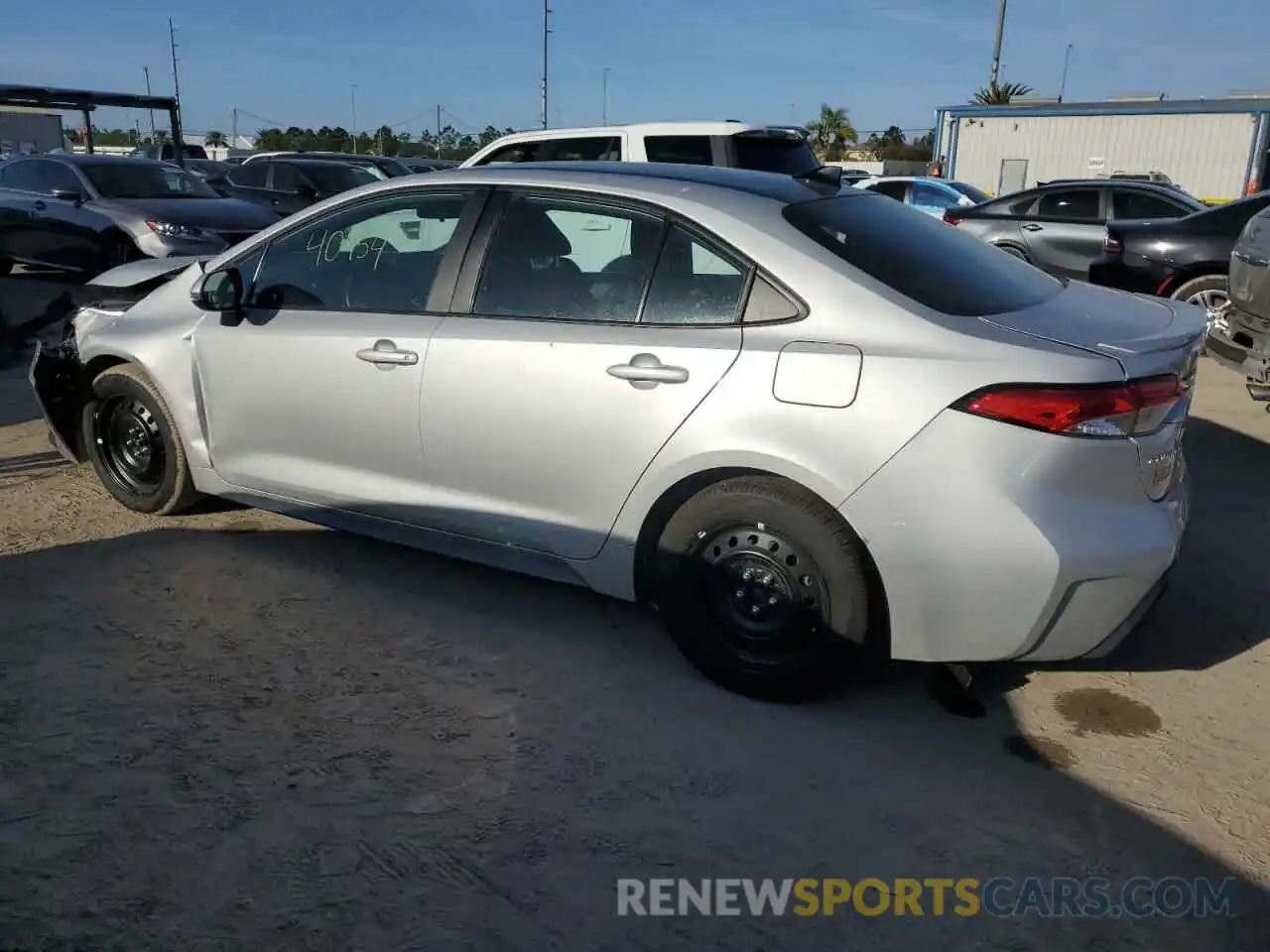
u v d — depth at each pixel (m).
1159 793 3.03
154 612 4.01
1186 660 3.80
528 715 3.37
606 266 3.60
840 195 3.85
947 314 3.18
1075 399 2.96
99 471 5.02
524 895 2.58
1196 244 9.20
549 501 3.67
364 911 2.51
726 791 3.00
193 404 4.55
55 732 3.20
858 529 3.12
